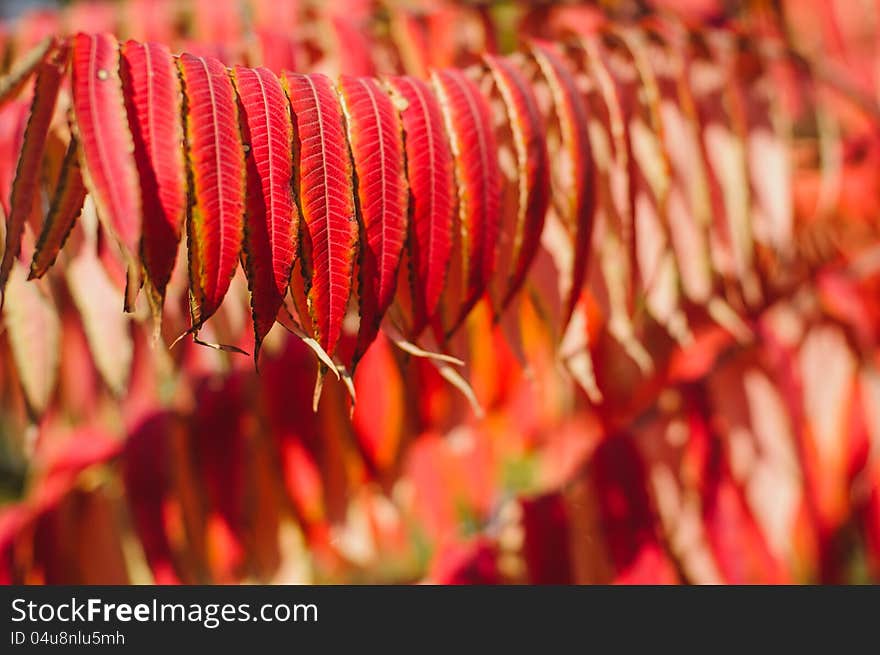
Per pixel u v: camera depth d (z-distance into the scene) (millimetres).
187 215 558
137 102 556
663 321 737
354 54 743
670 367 796
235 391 779
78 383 800
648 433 791
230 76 573
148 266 551
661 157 687
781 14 838
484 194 614
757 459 792
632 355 709
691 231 739
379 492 778
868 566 864
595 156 709
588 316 776
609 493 779
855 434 804
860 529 811
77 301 661
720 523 781
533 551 778
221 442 778
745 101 786
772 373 794
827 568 800
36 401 638
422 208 604
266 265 569
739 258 759
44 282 638
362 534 787
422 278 608
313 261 578
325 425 776
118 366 665
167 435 782
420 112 606
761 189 778
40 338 639
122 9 829
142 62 560
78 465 788
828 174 806
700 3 825
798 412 791
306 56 768
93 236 652
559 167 693
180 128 557
